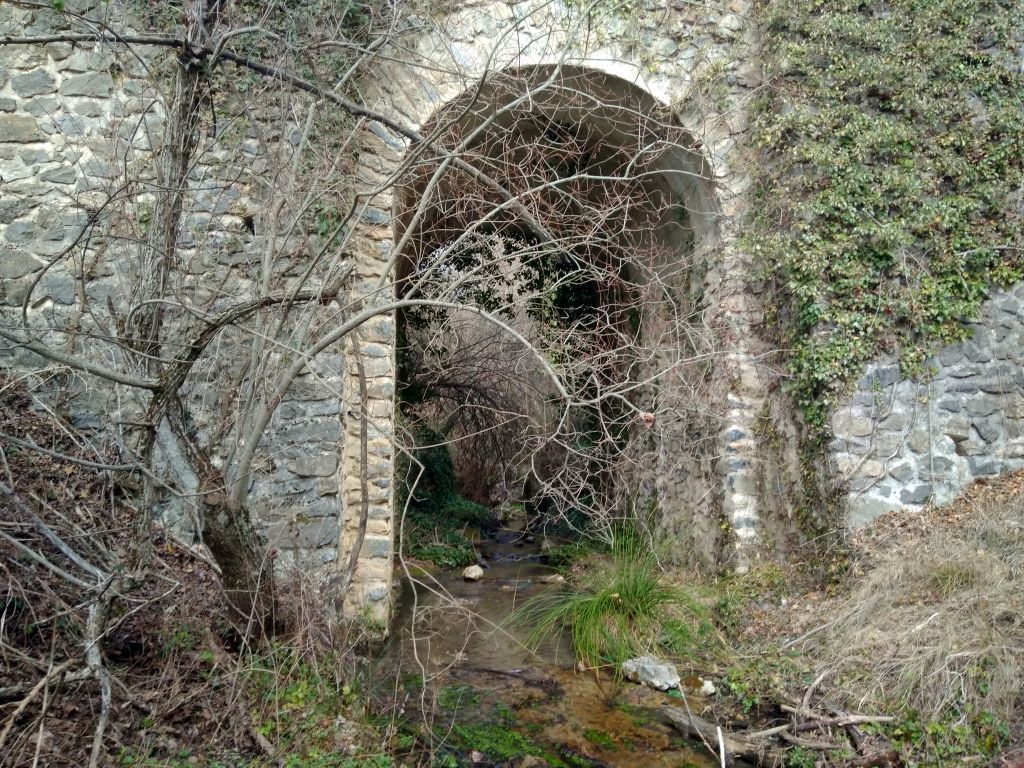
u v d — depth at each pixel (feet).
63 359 9.70
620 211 25.38
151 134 15.81
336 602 14.52
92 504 13.25
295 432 16.14
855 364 17.13
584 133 23.00
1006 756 10.37
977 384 17.42
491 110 20.26
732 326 19.72
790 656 14.26
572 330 16.39
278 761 10.75
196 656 12.01
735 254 19.92
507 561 26.37
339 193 16.21
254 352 12.66
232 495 12.23
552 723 13.30
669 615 16.56
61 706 10.42
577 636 16.26
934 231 17.63
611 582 17.28
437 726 13.01
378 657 16.14
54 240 15.61
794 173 18.34
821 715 12.23
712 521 20.31
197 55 11.89
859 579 15.35
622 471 23.56
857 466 16.79
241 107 15.88
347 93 16.48
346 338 16.90
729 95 19.98
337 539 16.14
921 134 17.97
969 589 13.12
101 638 10.55
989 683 11.20
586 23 18.85
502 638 17.44
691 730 13.03
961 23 18.28
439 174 12.86
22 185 15.65
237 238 16.01
